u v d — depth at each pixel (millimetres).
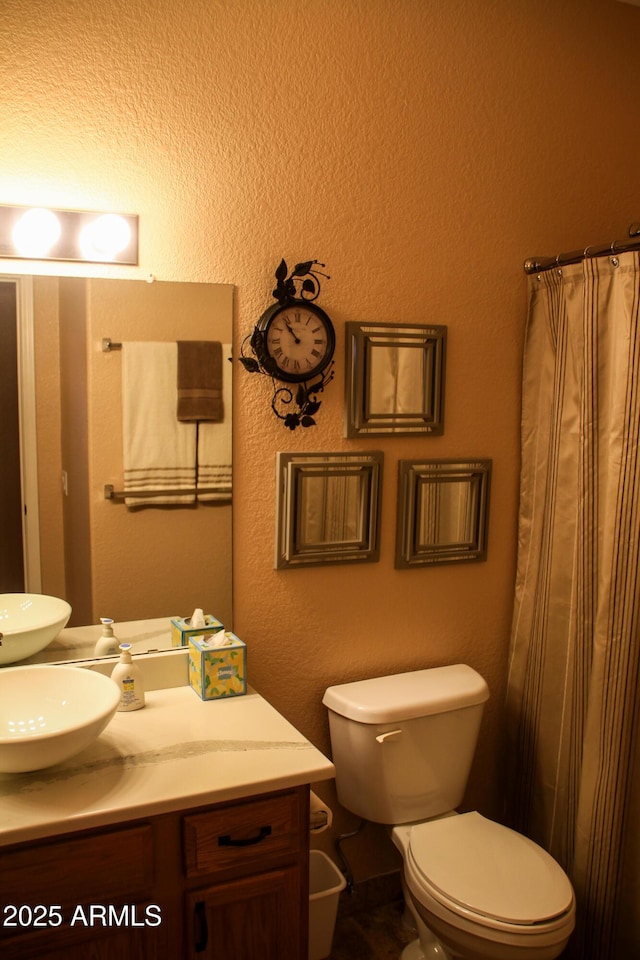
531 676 2283
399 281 2105
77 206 1722
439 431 2199
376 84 2006
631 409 1857
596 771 1927
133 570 1860
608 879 1911
